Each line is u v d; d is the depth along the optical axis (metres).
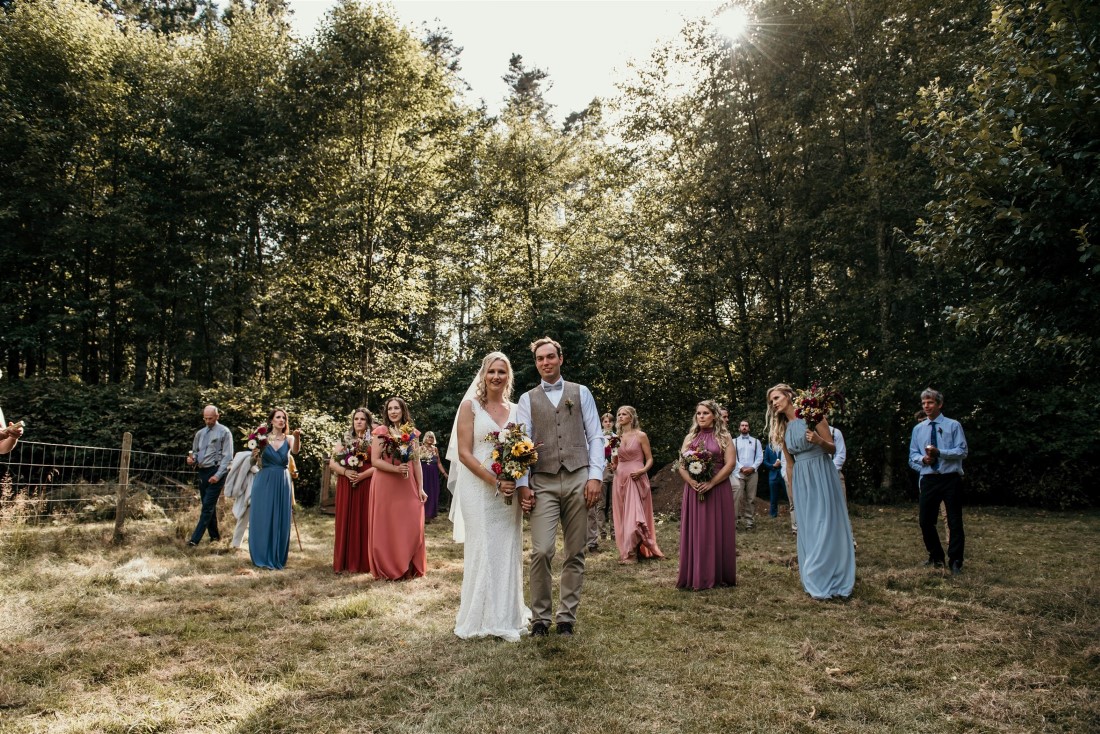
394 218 20.94
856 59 16.77
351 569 7.05
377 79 19.59
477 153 22.30
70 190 18.19
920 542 9.06
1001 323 5.73
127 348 22.09
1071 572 6.86
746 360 18.64
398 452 6.72
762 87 17.91
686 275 18.69
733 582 6.32
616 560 7.93
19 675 3.72
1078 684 3.69
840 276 17.55
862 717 3.29
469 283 23.86
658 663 4.05
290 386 19.53
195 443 8.73
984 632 4.62
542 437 4.81
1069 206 4.70
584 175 23.62
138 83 19.94
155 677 3.76
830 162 17.25
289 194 20.11
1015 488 15.49
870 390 15.43
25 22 18.17
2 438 4.81
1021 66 4.80
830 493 5.94
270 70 20.23
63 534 8.22
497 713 3.31
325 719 3.24
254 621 4.95
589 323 19.94
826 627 4.86
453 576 6.84
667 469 14.09
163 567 6.93
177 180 19.50
